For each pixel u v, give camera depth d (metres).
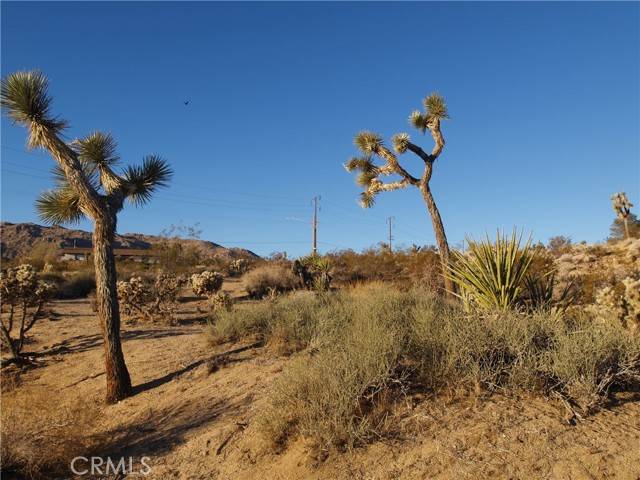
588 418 4.46
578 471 3.70
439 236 12.20
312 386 5.17
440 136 12.55
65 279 23.73
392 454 4.28
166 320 13.28
